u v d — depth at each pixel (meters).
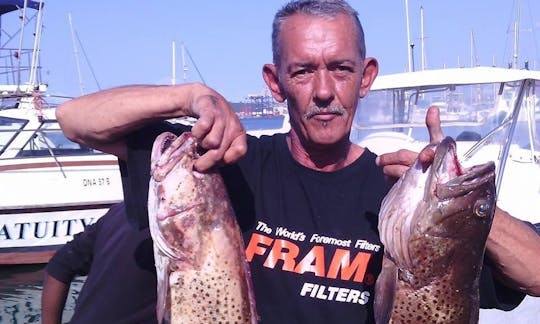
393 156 0.93
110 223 1.37
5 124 3.74
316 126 0.96
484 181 0.91
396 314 0.92
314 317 0.94
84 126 0.92
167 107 0.87
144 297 1.20
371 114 2.77
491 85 2.61
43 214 3.72
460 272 0.91
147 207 0.95
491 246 0.94
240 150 0.85
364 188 0.99
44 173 3.72
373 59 1.03
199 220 0.90
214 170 0.92
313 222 0.97
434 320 0.91
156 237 0.90
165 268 0.90
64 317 2.97
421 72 2.71
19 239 3.70
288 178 1.00
